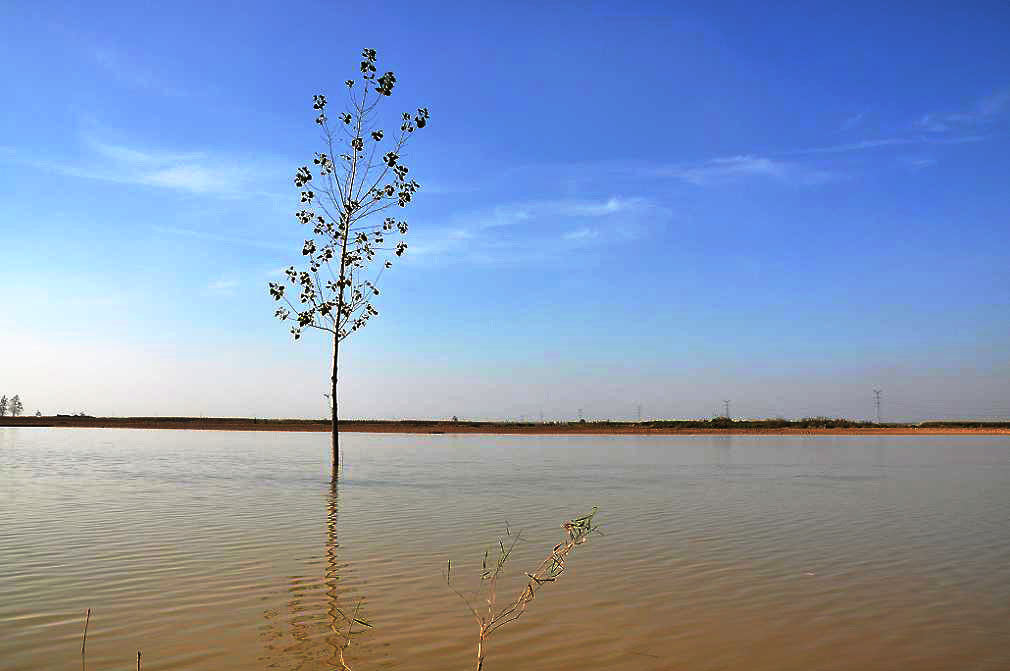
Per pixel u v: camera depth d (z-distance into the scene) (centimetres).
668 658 699
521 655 700
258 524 1475
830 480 2606
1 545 1227
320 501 1869
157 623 784
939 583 1016
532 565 1108
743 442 5972
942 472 2991
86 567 1058
